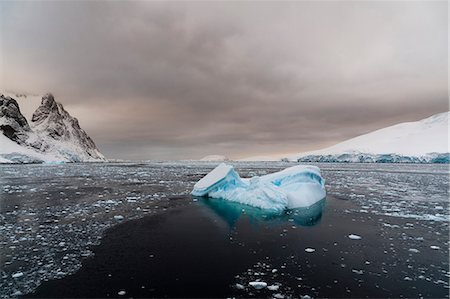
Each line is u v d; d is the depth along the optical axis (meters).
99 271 7.05
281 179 17.95
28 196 18.55
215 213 13.88
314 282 6.59
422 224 11.91
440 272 7.21
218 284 6.42
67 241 9.38
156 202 16.73
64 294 5.94
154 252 8.42
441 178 34.56
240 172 47.28
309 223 12.07
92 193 20.14
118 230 10.76
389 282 6.64
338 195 20.02
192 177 35.06
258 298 5.84
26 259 7.81
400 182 29.53
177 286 6.30
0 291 6.06
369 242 9.52
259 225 11.72
